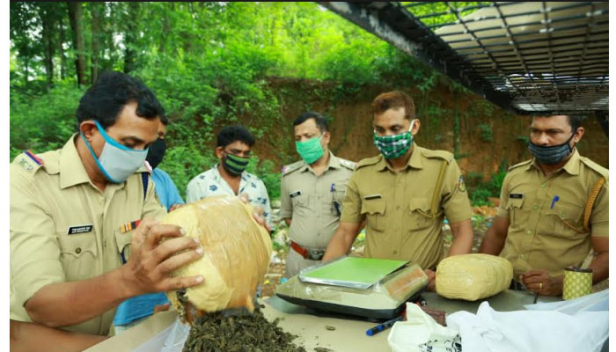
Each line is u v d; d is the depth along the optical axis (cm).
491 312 119
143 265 105
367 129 1112
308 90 1116
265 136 1084
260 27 1267
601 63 110
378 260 178
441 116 1091
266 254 125
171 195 254
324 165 331
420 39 97
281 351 117
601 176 214
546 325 110
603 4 76
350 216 260
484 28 86
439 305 163
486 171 1097
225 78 993
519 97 162
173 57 985
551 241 230
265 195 329
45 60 927
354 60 1098
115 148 140
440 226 246
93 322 160
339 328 138
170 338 121
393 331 114
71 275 148
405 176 243
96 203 154
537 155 223
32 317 123
